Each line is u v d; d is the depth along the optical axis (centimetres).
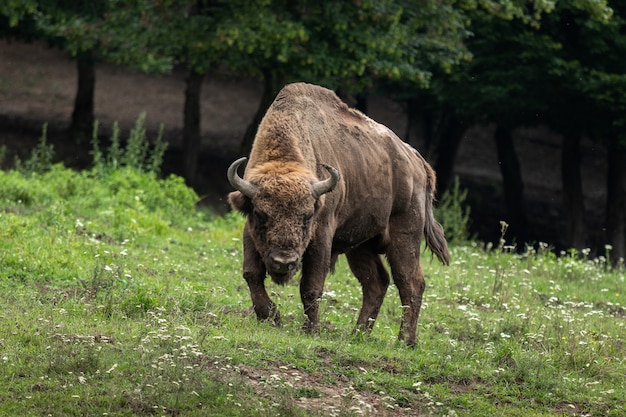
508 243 8438
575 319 3406
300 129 2800
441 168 8681
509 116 7469
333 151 2867
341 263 4322
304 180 2614
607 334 3278
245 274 2689
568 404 2556
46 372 2216
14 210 4347
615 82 6562
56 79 11256
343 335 2764
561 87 6919
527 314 3403
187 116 8156
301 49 5922
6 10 6562
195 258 3997
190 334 2502
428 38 6481
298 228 2577
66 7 7012
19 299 2862
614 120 6875
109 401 2073
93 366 2242
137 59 6525
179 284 3362
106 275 3197
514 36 6688
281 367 2369
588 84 6612
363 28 6031
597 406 2562
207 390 2170
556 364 2859
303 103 2869
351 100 8006
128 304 2864
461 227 5950
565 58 6881
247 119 11131
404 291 3072
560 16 6875
